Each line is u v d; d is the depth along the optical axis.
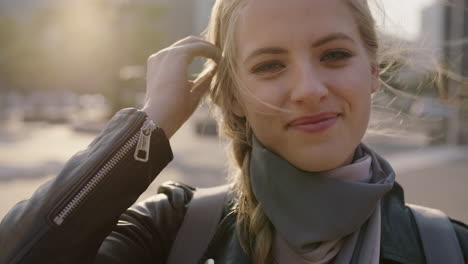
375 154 1.21
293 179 1.09
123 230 1.23
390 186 1.10
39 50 39.59
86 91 48.09
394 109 1.47
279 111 1.06
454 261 1.10
